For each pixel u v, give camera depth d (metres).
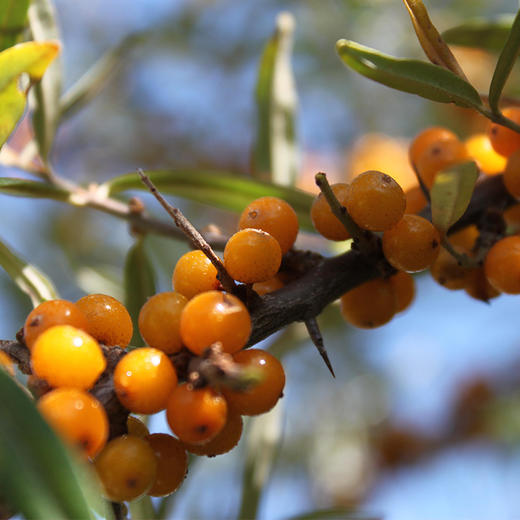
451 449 0.54
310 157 0.57
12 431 0.22
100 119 0.61
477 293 0.28
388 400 0.55
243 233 0.25
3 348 0.25
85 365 0.24
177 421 0.24
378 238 0.26
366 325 0.28
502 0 0.52
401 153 0.47
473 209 0.28
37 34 0.31
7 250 0.29
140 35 0.35
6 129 0.26
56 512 0.22
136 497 0.24
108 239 0.53
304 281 0.26
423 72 0.27
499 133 0.28
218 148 0.61
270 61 0.34
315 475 0.53
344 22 0.56
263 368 0.24
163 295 0.25
